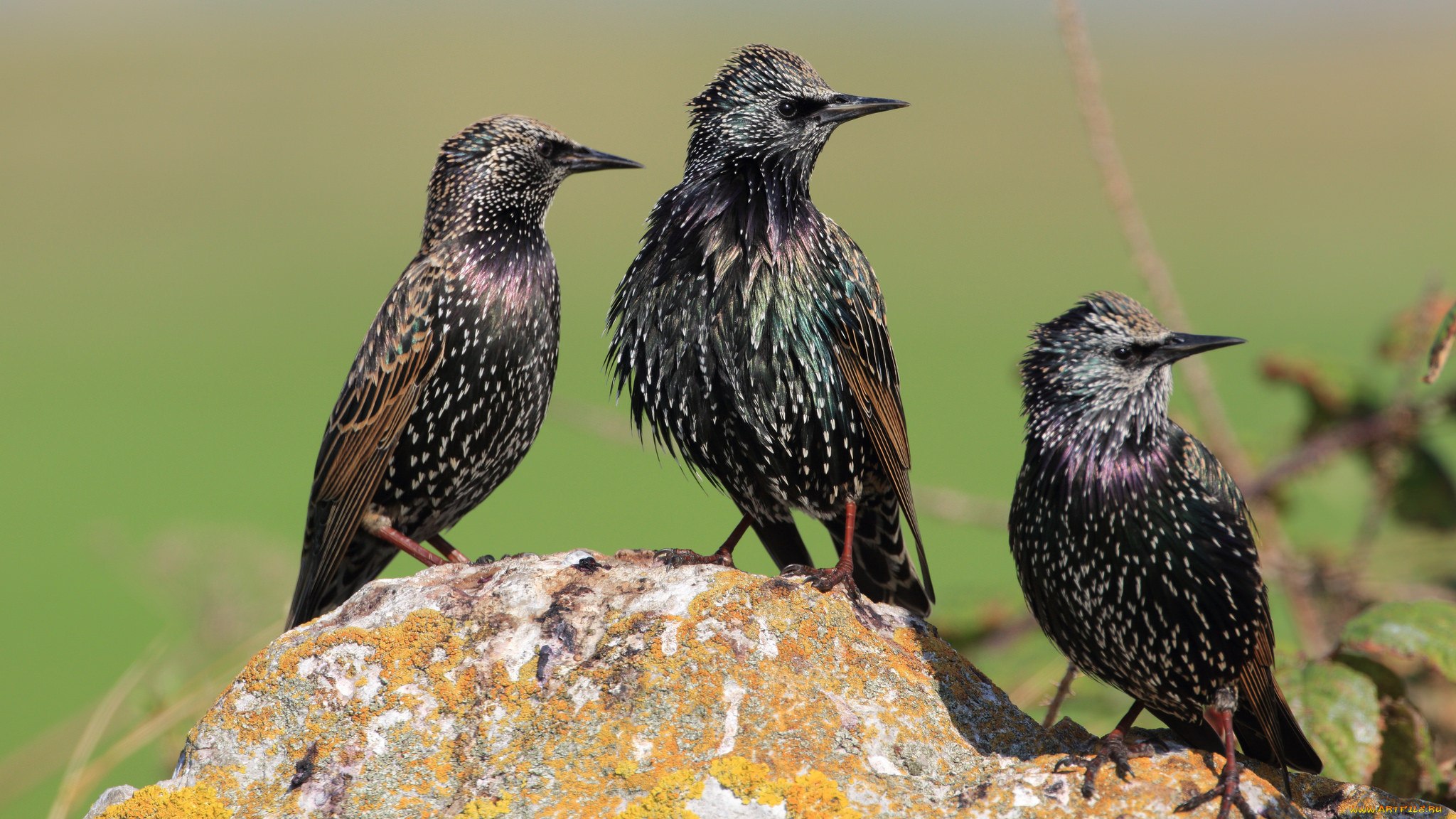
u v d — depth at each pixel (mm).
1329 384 12141
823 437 9328
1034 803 6758
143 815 7098
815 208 9680
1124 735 7273
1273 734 7492
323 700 7449
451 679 7500
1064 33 11156
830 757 7035
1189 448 7828
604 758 7027
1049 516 7789
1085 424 7738
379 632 7641
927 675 7711
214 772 7273
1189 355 7660
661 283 9344
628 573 8039
